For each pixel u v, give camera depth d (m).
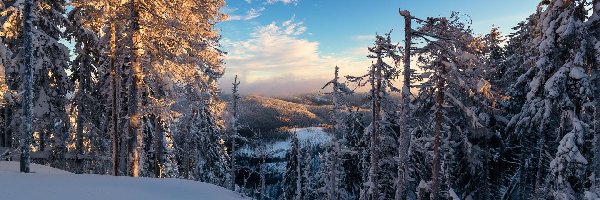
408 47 16.81
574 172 15.34
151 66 18.39
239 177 54.56
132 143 18.66
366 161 27.36
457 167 23.67
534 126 19.06
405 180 18.02
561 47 16.25
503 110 18.81
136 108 18.67
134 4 17.95
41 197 9.98
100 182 13.30
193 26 18.95
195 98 23.80
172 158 31.06
